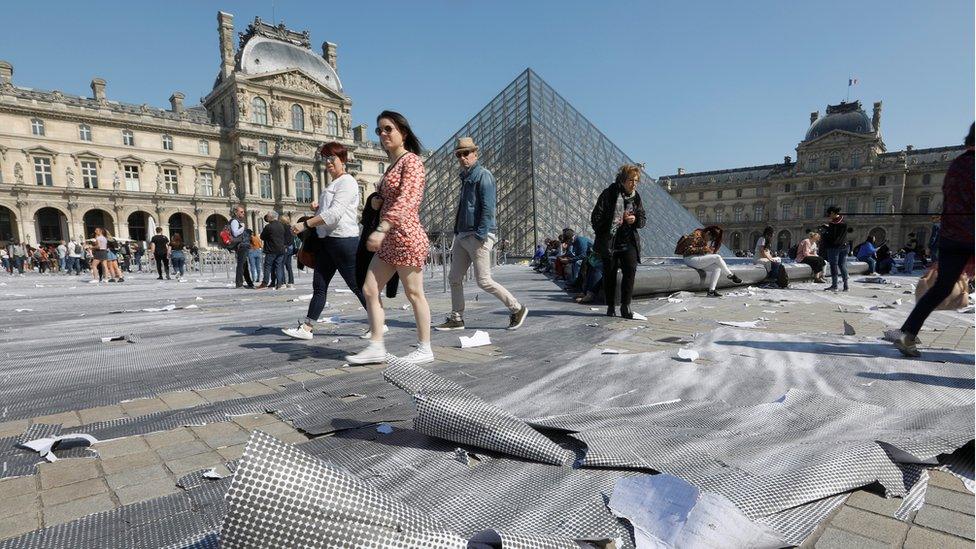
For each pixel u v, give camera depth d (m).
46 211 47.62
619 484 1.65
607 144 29.06
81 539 1.43
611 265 5.80
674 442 1.97
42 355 3.97
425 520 1.37
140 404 2.71
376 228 3.40
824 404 2.44
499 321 5.62
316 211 4.66
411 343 4.39
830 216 9.34
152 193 49.12
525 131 24.50
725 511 1.43
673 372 3.27
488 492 1.68
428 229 26.28
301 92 56.59
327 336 4.79
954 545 1.38
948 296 3.41
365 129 67.12
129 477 1.85
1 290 11.81
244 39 61.38
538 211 22.56
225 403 2.69
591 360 3.64
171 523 1.51
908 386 2.88
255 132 53.50
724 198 88.69
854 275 14.59
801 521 1.48
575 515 1.51
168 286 12.70
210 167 53.47
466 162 4.84
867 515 1.54
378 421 2.37
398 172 3.34
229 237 11.59
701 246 8.99
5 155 43.50
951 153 69.56
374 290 3.48
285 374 3.33
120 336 4.72
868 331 4.87
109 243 19.53
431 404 2.08
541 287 10.39
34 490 1.74
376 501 1.32
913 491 1.67
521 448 1.92
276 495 1.23
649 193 25.33
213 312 6.73
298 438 2.20
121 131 48.88
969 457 1.88
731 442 1.97
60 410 2.63
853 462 1.72
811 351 3.88
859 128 74.62
